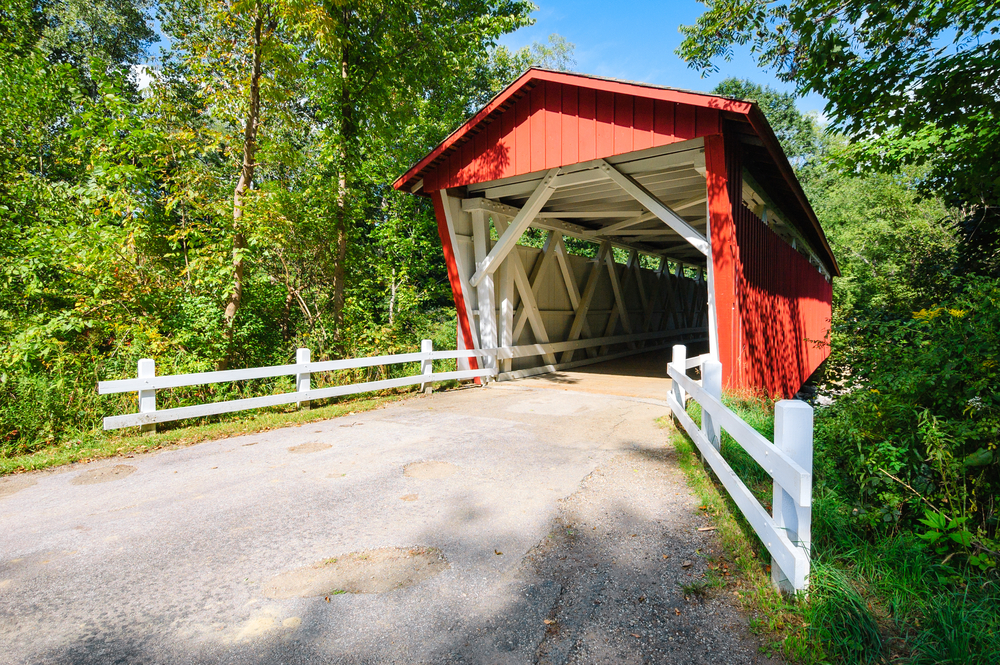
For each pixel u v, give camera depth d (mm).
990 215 9633
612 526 3555
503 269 11117
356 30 10977
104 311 8203
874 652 2117
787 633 2275
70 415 6250
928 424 2889
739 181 7785
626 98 7930
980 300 3670
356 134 11789
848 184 31141
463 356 10109
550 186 9266
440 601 2686
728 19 6863
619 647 2293
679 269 22125
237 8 8461
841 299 26141
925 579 2506
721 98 6742
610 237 15133
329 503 4070
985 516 2730
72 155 10938
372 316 12656
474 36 13906
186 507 4039
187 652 2307
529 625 2469
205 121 12055
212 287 9391
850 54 6191
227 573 3004
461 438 6105
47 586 2887
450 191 10508
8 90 9734
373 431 6543
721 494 3947
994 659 1954
